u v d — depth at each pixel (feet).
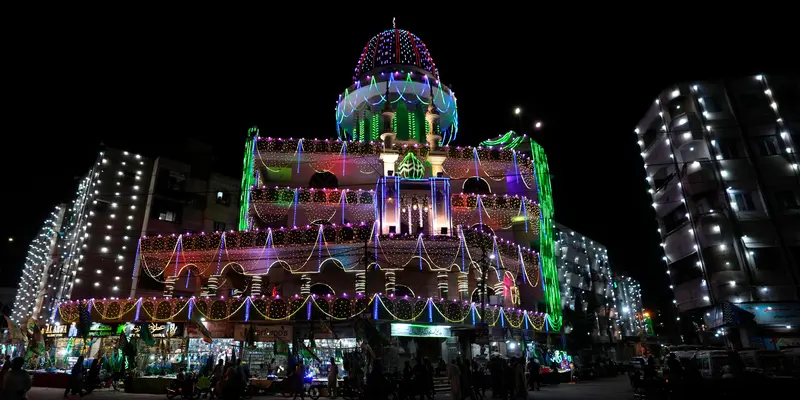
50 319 126.31
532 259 115.96
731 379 48.03
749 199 117.19
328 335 90.99
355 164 120.88
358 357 75.56
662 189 135.13
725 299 110.83
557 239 194.39
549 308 117.19
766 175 117.91
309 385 73.82
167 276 106.93
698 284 119.85
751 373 50.08
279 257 102.83
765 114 124.36
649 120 140.97
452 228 109.81
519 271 114.52
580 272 204.74
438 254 100.42
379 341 80.18
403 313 92.17
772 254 111.55
